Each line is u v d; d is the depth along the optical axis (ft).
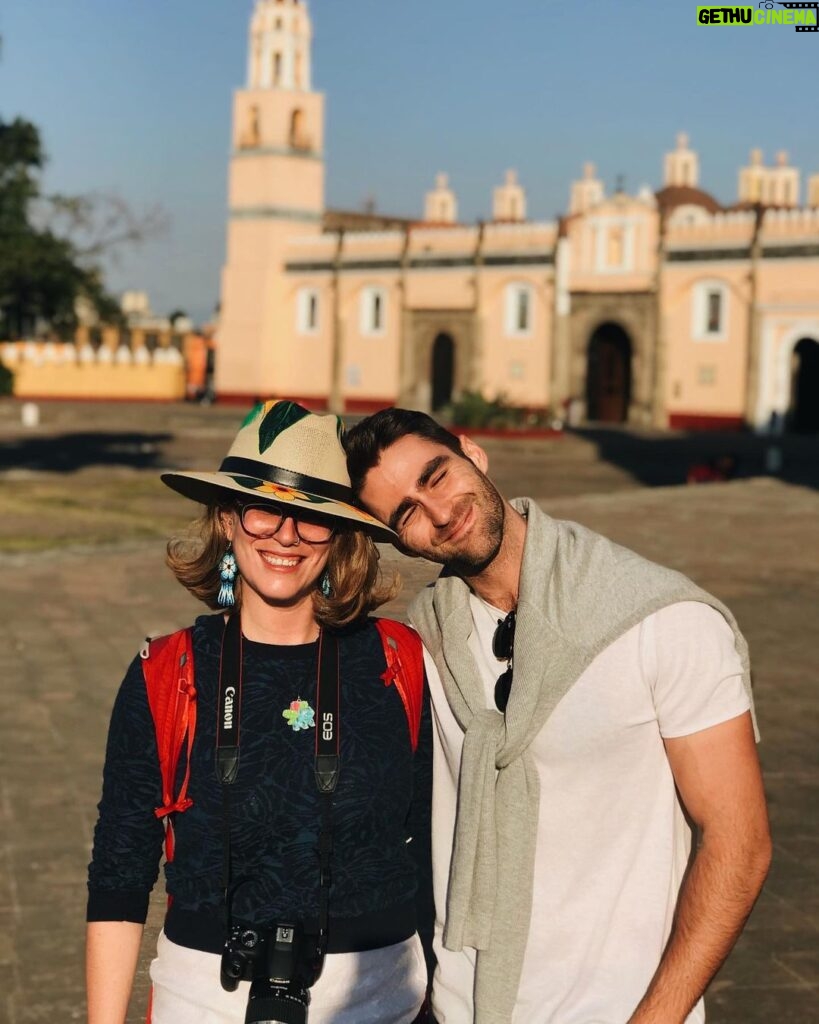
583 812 7.11
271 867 7.30
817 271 138.00
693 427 148.15
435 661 7.69
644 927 7.10
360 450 7.54
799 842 19.49
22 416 140.15
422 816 7.80
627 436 133.08
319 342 181.68
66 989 14.90
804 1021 14.12
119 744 7.46
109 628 35.06
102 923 7.41
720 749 6.84
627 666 6.91
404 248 170.71
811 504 68.39
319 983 7.25
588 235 154.40
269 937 7.15
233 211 187.32
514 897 7.15
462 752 7.37
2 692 28.32
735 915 6.80
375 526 7.42
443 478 7.34
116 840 7.40
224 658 7.50
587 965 7.13
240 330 186.80
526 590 7.09
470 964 7.47
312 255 181.06
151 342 202.80
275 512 7.40
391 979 7.46
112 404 177.27
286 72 183.42
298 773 7.33
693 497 71.46
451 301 166.61
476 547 7.34
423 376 170.50
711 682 6.86
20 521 58.29
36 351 184.14
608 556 7.14
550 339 158.10
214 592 7.84
